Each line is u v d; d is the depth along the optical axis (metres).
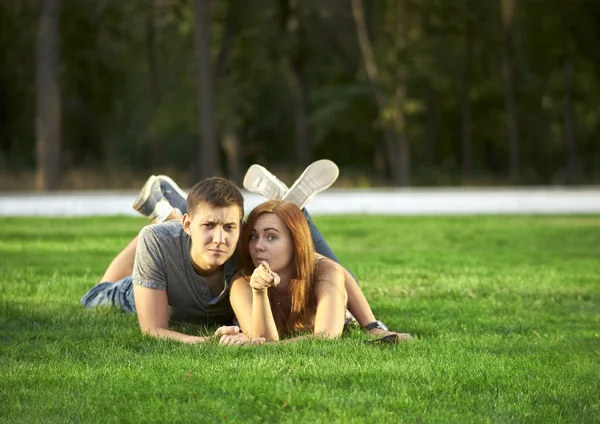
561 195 24.81
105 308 7.04
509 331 6.61
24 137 48.97
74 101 48.75
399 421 4.03
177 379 4.65
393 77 41.94
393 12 43.38
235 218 5.63
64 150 48.38
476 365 5.14
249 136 52.75
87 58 46.12
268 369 4.79
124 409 4.19
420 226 17.03
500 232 15.82
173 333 5.72
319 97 48.53
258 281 5.50
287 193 6.39
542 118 55.09
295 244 5.75
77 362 5.14
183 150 58.19
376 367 4.93
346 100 47.78
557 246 13.45
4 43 44.56
